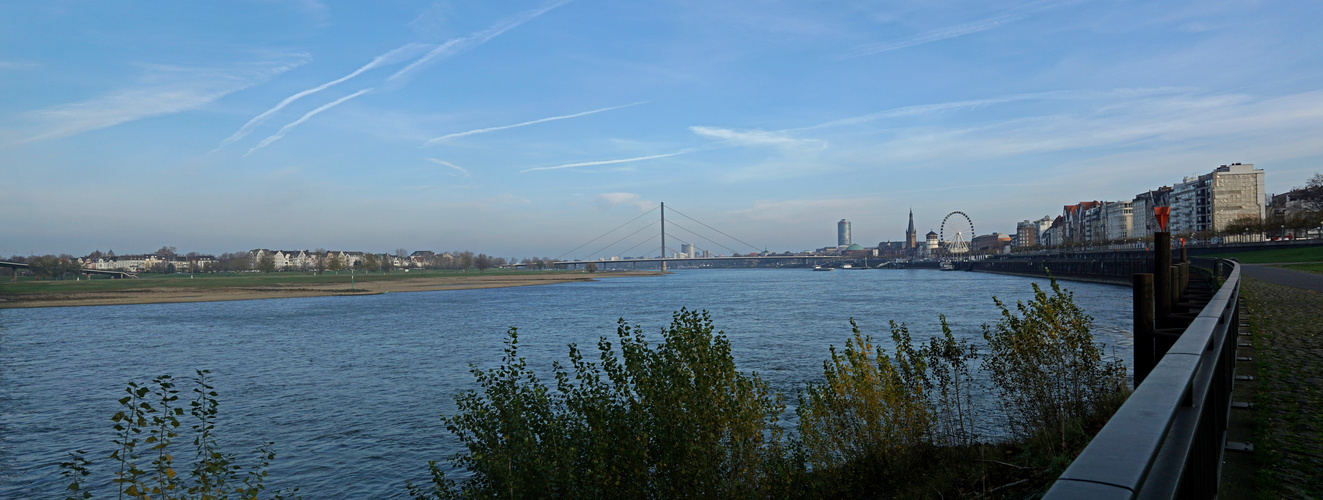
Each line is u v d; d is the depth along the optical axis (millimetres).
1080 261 138500
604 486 9602
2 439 23594
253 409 27266
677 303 88500
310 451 21359
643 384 9930
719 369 10062
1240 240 129250
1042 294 11133
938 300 81500
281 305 97625
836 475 10914
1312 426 6879
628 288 148500
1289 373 9766
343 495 17750
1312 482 5297
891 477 10648
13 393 31891
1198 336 4664
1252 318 17609
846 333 45406
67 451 22109
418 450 21141
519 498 9672
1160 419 2576
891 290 112062
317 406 27562
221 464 10859
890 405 11164
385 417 25328
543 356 39562
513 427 10344
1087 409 10477
